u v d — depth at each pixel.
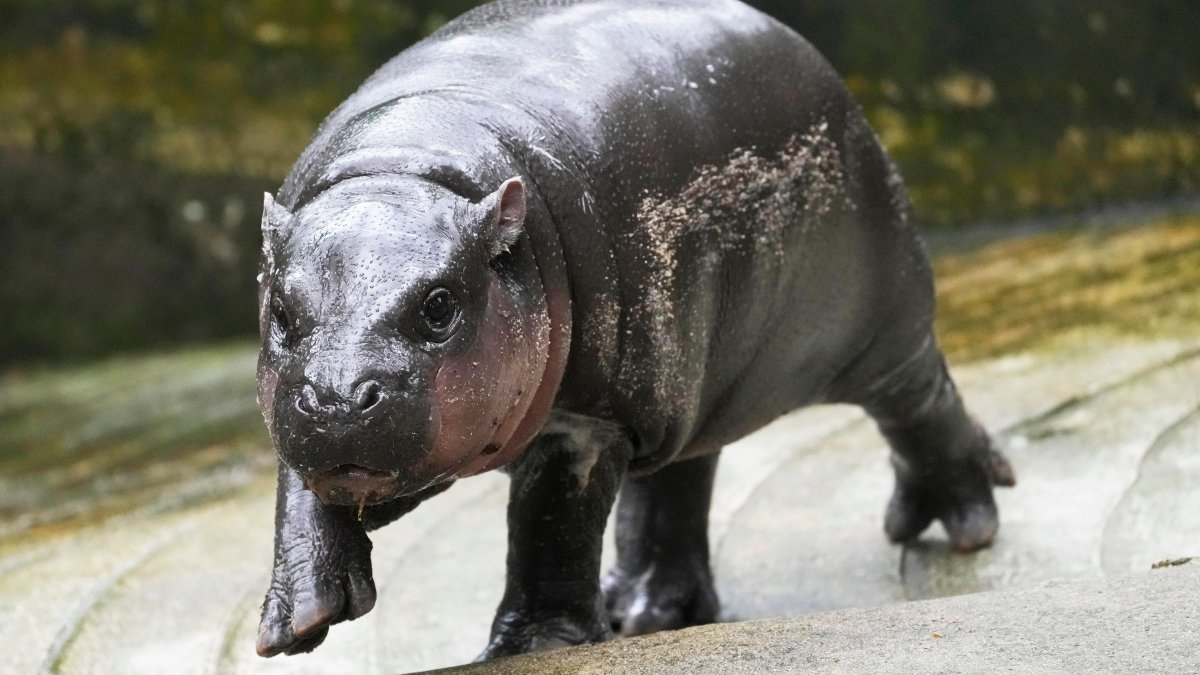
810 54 11.43
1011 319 22.42
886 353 12.47
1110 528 13.34
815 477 16.00
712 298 10.09
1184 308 21.30
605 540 14.72
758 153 10.46
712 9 10.89
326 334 7.66
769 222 10.51
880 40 33.81
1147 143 33.00
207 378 28.02
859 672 7.50
